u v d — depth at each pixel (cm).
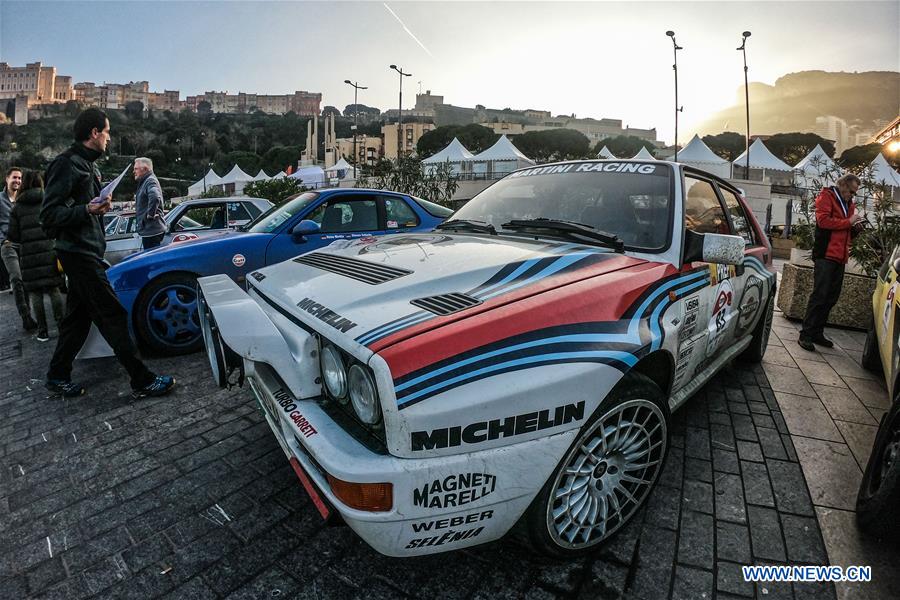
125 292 445
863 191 679
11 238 553
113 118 14350
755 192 2244
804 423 330
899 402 226
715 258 244
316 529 229
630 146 9688
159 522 236
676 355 240
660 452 227
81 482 271
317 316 197
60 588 198
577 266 223
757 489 257
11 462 294
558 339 183
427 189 1762
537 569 203
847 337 546
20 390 410
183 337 478
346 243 312
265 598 191
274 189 2125
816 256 483
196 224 799
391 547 165
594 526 207
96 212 345
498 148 3241
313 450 169
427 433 159
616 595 191
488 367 168
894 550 216
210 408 359
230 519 237
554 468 182
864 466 281
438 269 219
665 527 228
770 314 432
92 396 387
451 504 165
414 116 17100
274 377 221
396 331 171
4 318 706
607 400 197
